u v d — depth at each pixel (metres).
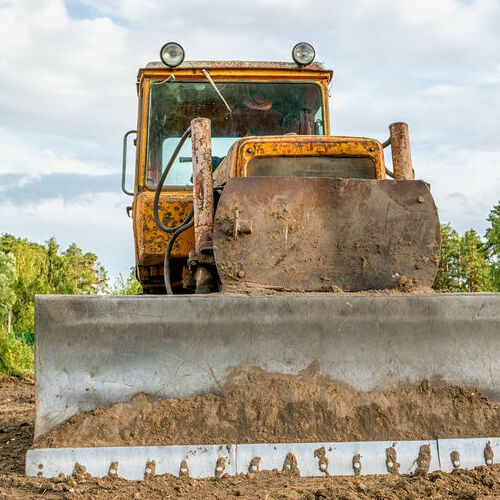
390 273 4.63
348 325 4.11
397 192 4.70
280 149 5.04
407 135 5.35
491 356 4.14
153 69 6.69
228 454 3.82
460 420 3.98
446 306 4.17
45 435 3.90
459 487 3.53
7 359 13.25
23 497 3.48
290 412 3.94
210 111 6.76
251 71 6.84
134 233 6.47
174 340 4.04
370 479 3.70
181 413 3.93
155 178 6.54
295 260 4.59
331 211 4.64
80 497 3.44
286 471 3.79
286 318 4.09
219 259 4.57
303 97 6.90
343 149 5.07
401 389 4.05
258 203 4.61
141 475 3.77
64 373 3.98
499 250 41.34
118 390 3.98
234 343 4.05
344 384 4.04
